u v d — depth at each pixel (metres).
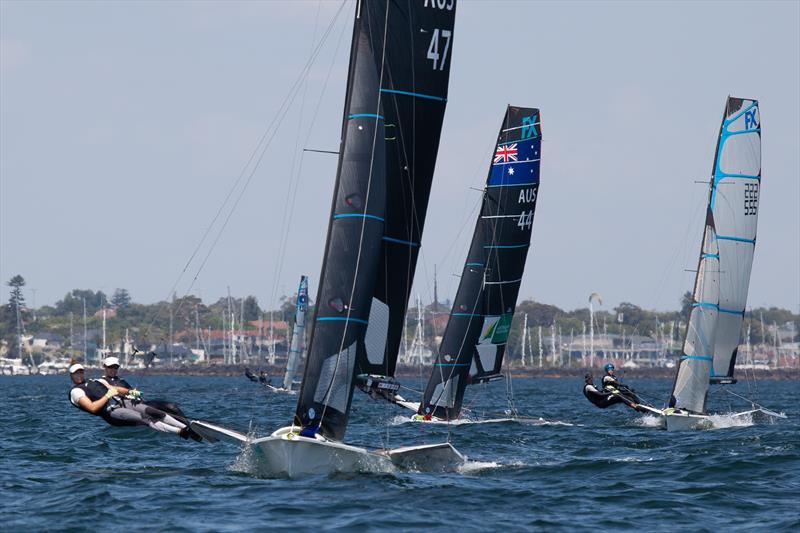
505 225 151.38
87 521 67.44
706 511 74.50
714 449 115.81
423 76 92.19
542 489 82.81
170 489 79.19
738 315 168.75
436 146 93.12
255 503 72.94
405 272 91.81
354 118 83.06
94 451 109.62
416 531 65.44
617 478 90.31
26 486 82.56
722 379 169.12
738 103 164.38
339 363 80.94
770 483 87.81
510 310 154.75
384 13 89.81
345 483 80.25
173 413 86.25
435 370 152.50
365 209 81.94
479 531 65.88
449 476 88.25
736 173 164.25
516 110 151.62
